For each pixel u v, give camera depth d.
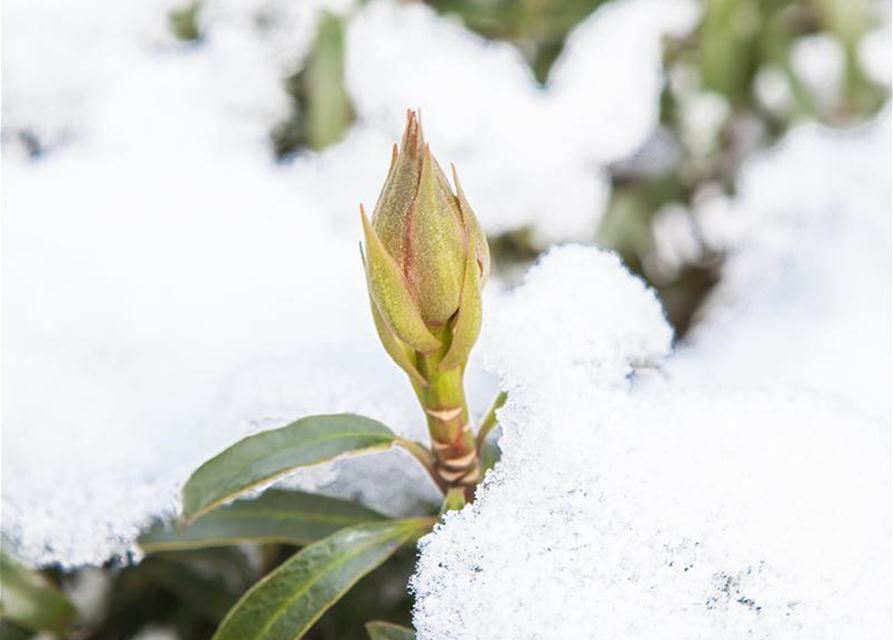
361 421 0.32
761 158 0.57
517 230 0.51
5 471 0.35
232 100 0.48
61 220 0.42
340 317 0.39
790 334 0.52
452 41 0.51
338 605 0.37
